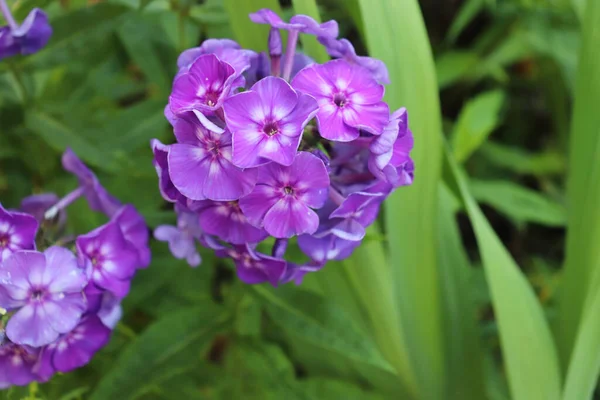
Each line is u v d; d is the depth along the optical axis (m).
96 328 0.41
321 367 0.51
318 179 0.38
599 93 0.46
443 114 0.74
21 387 0.44
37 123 0.47
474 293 0.56
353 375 0.50
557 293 0.52
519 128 0.74
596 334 0.43
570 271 0.47
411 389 0.48
